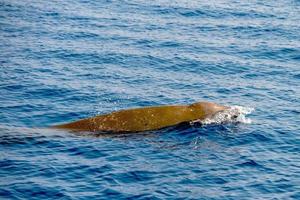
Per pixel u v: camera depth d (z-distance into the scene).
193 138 62.47
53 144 59.84
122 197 49.38
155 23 120.19
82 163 55.66
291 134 64.31
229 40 108.25
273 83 84.25
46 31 110.94
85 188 50.75
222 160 57.38
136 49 100.44
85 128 64.25
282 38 109.69
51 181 51.75
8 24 115.31
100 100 74.81
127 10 131.62
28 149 58.38
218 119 67.19
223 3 140.12
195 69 90.38
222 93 79.31
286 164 56.78
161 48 101.81
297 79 86.25
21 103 72.31
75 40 105.12
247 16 127.06
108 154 57.97
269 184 52.53
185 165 56.06
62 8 131.75
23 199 48.50
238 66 92.25
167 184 52.00
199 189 51.25
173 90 80.12
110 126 64.50
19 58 92.50
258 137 63.22
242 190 51.31
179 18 125.12
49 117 68.25
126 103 74.06
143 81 83.62
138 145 60.41
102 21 120.62
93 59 93.75
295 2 142.75
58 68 88.06
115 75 85.94
